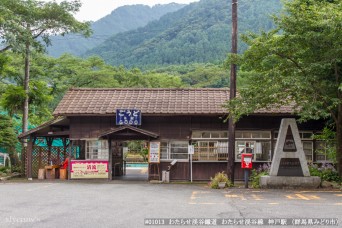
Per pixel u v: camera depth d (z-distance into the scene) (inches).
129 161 1396.4
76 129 802.8
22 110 1020.5
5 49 912.9
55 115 778.2
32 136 828.6
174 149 795.4
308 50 576.1
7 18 804.6
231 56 631.2
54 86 1302.9
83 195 531.8
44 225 323.0
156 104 802.2
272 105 673.6
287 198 485.1
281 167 622.2
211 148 791.1
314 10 558.3
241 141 787.4
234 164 733.9
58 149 876.6
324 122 778.2
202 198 495.5
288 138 627.2
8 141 900.6
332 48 550.3
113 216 362.9
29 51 908.6
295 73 574.9
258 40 601.0
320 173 642.2
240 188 627.8
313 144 782.5
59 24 927.7
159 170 784.9
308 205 420.2
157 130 793.6
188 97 828.6
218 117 788.6
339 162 627.5
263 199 477.7
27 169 824.9
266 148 783.7
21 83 1090.7
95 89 867.4
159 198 498.3
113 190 602.2
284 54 597.6
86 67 1402.6
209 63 2332.7
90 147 808.3
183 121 793.6
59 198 498.6
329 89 583.5
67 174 819.4
